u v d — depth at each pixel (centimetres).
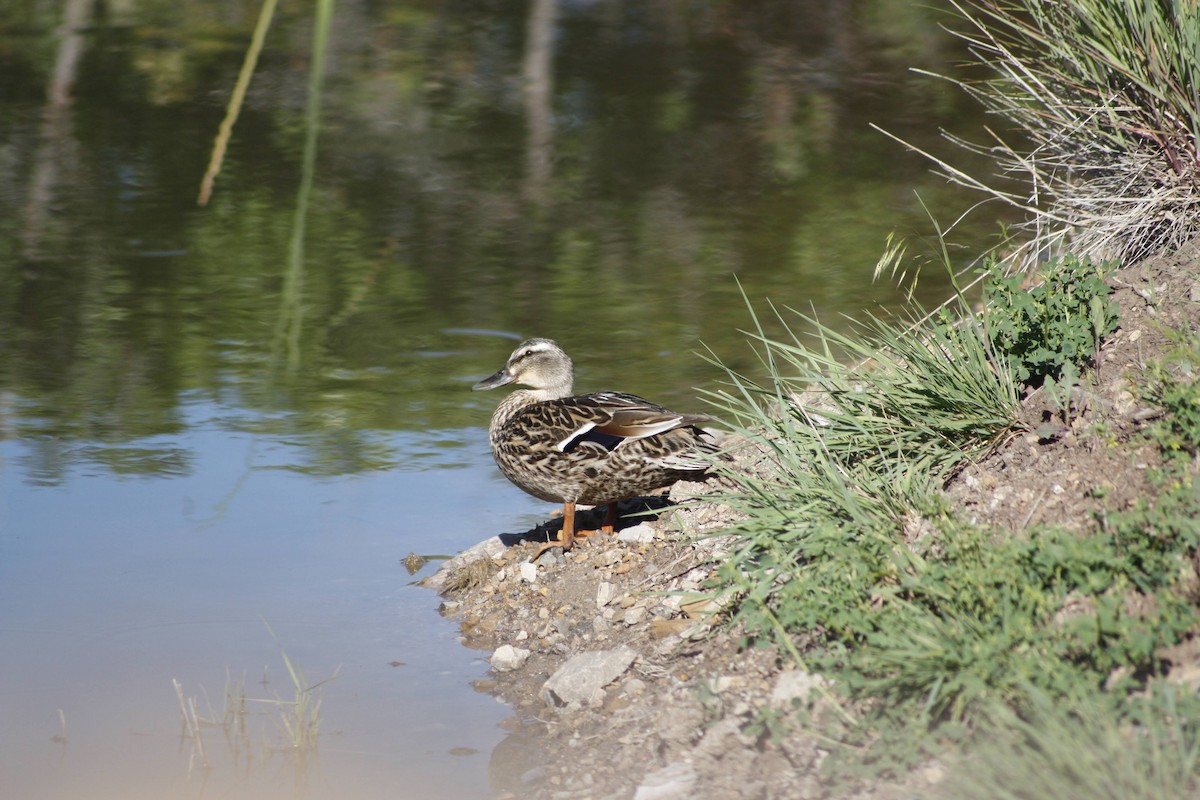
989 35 1285
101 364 1708
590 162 2895
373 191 2653
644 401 1176
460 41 4147
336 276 2116
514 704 925
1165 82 1145
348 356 1742
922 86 3594
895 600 786
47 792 798
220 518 1250
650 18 4553
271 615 1070
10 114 3212
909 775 686
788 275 2069
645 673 906
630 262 2177
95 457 1395
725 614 927
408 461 1403
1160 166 1170
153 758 843
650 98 3500
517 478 1174
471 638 1039
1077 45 1217
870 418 1006
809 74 3756
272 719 903
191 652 999
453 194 2634
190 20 4278
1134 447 873
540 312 1917
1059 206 1252
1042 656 700
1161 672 684
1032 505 877
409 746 863
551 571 1112
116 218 2444
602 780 791
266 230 2375
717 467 1044
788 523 917
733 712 807
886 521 887
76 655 991
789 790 717
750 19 4534
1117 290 1055
